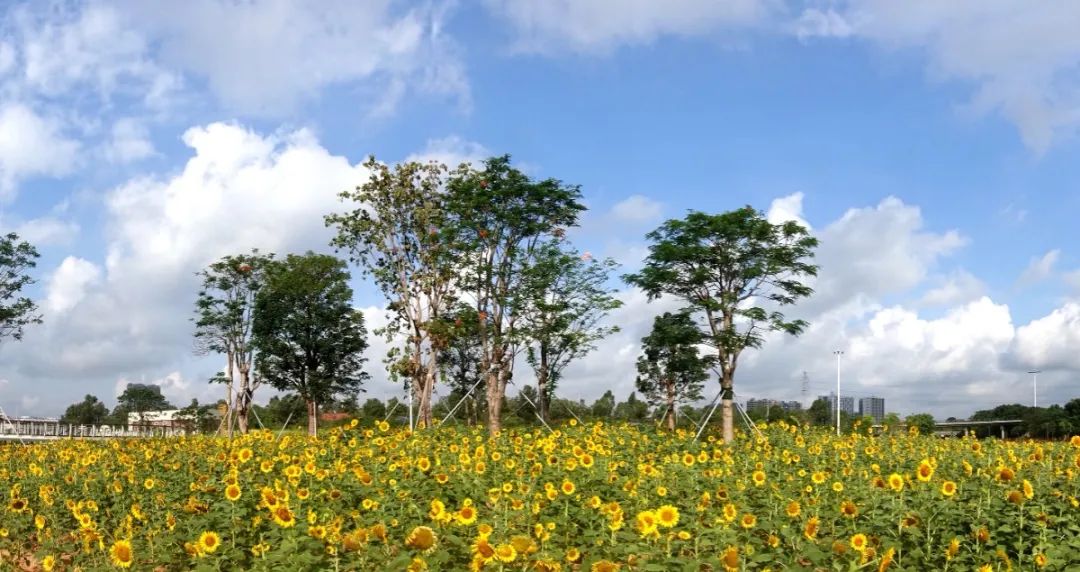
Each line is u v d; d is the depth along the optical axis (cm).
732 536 841
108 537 1088
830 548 884
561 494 1126
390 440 1739
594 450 1611
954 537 900
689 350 2803
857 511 998
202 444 2122
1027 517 964
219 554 889
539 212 2875
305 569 786
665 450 2078
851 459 1764
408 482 1196
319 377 4166
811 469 1625
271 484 1241
